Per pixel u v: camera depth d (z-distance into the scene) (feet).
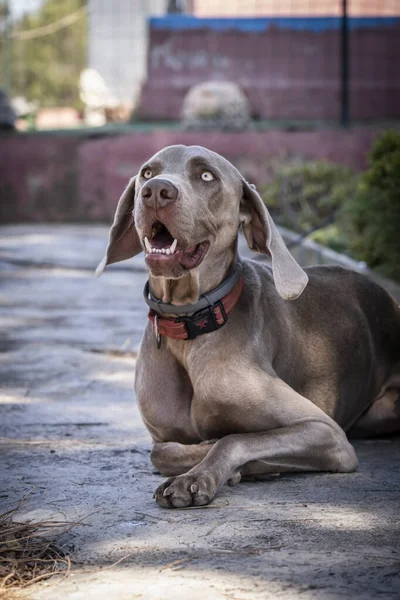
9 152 67.46
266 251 13.50
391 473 12.98
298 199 46.70
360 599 8.53
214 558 9.64
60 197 67.51
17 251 48.21
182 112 69.87
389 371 15.80
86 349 23.61
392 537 10.19
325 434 12.53
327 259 32.09
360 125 64.23
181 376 13.21
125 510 11.37
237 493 11.98
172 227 11.98
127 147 66.49
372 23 65.05
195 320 12.75
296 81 67.56
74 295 33.99
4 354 22.99
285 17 67.41
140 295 34.04
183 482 11.43
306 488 12.16
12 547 10.09
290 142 63.31
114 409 17.42
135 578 9.18
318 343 14.28
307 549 9.84
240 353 12.82
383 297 15.98
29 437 15.34
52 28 127.13
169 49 69.36
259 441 12.16
